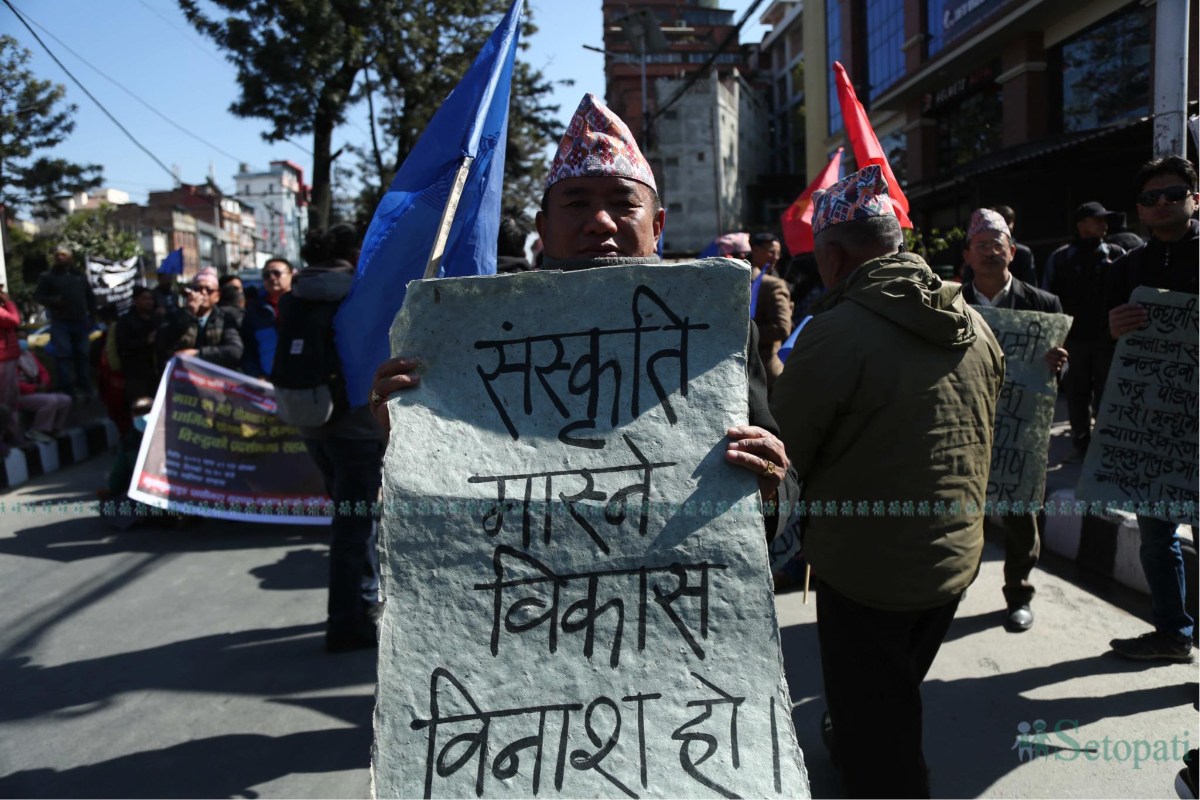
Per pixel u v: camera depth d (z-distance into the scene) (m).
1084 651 3.60
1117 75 11.98
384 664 1.39
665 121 37.03
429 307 1.59
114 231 36.38
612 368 1.58
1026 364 3.66
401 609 1.42
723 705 1.39
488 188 2.56
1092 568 4.65
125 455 6.36
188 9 14.53
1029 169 12.32
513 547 1.46
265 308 6.26
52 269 10.95
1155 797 2.61
